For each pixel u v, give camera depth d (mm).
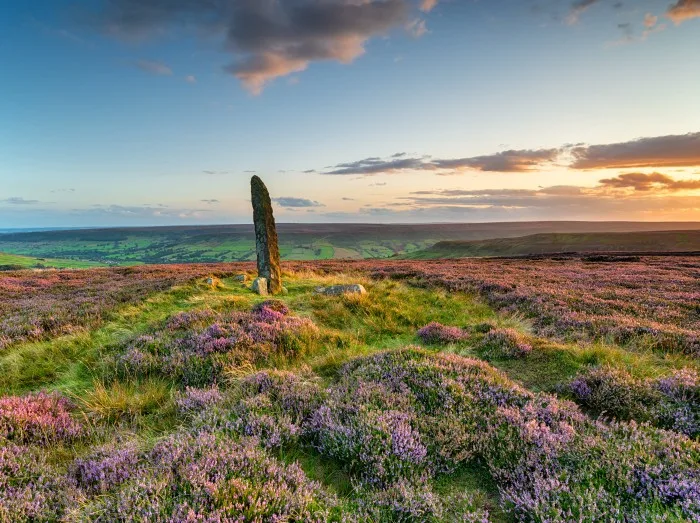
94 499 3895
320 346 10070
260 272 18734
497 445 4895
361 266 39844
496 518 3861
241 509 3465
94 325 12234
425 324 13375
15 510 3637
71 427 5613
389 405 5734
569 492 3812
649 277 24469
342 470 4688
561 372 7910
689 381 6410
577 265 37062
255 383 6738
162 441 4895
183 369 7934
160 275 28859
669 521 3303
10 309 15320
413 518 3721
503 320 13352
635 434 4863
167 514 3359
